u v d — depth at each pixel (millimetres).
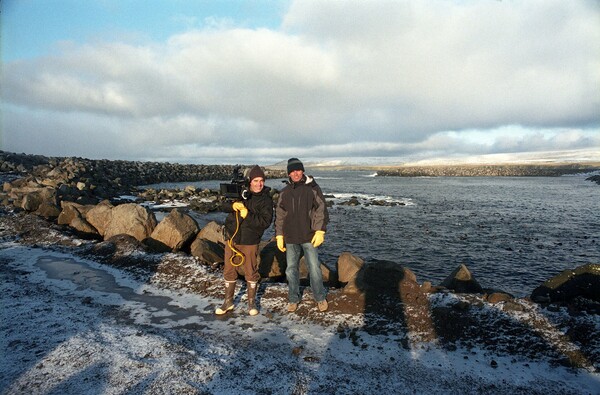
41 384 3238
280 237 5266
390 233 17406
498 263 12367
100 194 25766
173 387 3264
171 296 6027
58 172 29328
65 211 12148
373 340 4457
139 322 4934
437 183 62312
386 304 5242
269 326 4859
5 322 4570
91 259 8172
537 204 29531
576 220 21312
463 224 19969
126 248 8344
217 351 4082
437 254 13555
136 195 30031
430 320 4785
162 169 59188
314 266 5156
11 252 8797
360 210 25766
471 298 5160
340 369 3818
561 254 13523
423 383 3617
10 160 36125
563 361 3932
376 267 5941
